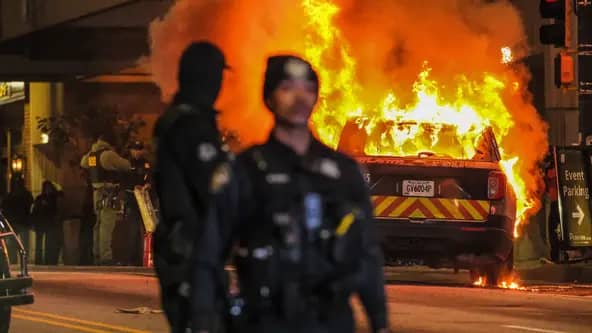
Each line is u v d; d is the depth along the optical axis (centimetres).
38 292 3478
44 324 2736
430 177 3506
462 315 2884
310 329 1058
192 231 1347
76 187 7512
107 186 5831
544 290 3584
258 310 1058
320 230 1062
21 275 2364
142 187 4903
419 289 3522
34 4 6900
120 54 7238
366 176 3506
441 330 2619
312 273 1056
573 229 4244
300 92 1104
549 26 4322
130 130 7238
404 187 3506
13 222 6294
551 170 4316
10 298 2320
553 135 5112
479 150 3644
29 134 8325
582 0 4378
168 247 1371
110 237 5769
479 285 3766
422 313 2917
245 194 1063
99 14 6384
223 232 1065
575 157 4275
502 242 3522
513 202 3572
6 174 9350
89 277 4072
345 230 1061
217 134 1361
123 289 3553
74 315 2908
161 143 1359
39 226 6075
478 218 3497
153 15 6519
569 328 2662
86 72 7438
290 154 1084
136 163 5969
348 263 1062
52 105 8094
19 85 8594
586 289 3666
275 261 1052
